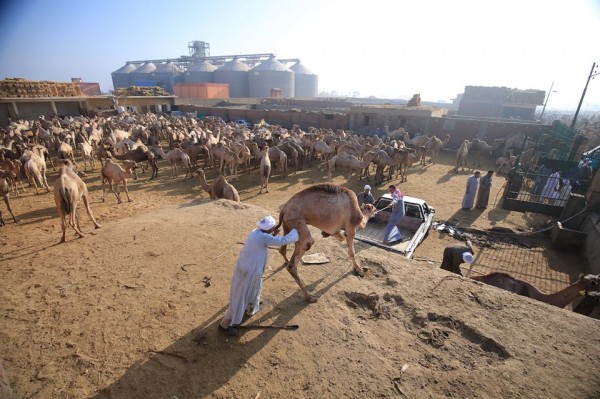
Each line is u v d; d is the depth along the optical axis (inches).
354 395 137.1
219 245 275.1
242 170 840.3
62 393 138.3
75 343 166.1
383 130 1293.1
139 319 183.6
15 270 241.4
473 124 1144.8
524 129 1071.6
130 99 1860.2
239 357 157.0
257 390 139.8
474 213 565.0
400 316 185.3
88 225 446.0
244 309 168.4
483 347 163.6
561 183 536.1
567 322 179.5
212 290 211.2
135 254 260.7
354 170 710.5
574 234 428.5
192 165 829.2
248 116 1675.7
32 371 149.2
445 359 155.9
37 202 549.0
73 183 319.6
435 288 209.8
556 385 140.8
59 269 241.0
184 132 1053.2
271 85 3737.7
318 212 191.8
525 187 601.3
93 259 254.8
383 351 160.7
